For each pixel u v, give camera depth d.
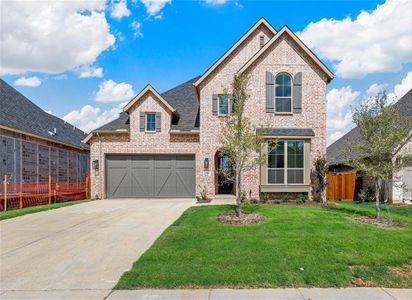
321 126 18.09
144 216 13.14
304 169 17.50
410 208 15.00
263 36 19.58
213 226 10.23
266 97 18.09
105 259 7.46
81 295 5.55
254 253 7.38
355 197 19.03
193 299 5.31
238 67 19.41
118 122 21.53
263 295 5.45
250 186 17.95
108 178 20.42
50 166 23.05
